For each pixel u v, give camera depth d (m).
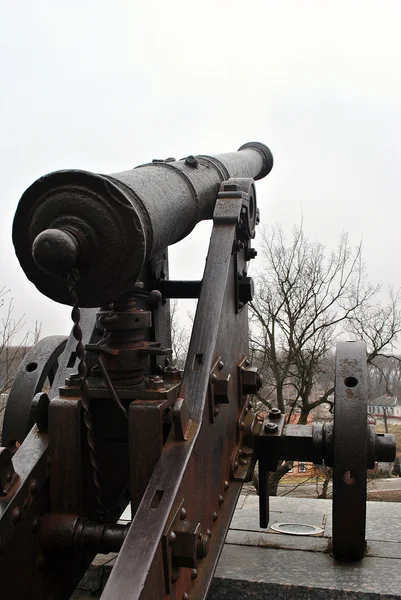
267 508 2.81
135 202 1.73
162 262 3.07
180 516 1.64
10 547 1.69
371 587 2.34
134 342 2.01
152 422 1.77
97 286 1.64
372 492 13.67
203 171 2.69
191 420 1.89
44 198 1.60
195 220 2.41
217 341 2.16
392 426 15.30
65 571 1.99
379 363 12.45
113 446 2.09
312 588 2.34
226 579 2.43
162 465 1.72
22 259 1.69
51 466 1.88
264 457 2.73
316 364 11.38
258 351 11.80
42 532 1.83
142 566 1.42
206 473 1.96
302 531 3.00
